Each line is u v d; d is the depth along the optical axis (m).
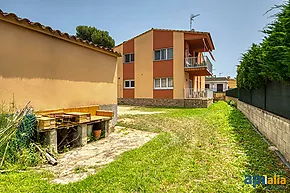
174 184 3.14
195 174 3.50
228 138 6.12
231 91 20.75
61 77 5.84
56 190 2.89
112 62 8.06
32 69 5.01
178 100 18.11
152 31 19.38
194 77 22.38
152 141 5.70
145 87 19.78
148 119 10.24
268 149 4.92
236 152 4.74
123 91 21.09
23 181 3.16
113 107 8.12
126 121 9.60
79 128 5.34
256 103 7.97
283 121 4.44
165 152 4.73
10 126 3.82
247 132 6.92
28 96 4.91
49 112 5.45
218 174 3.51
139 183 3.09
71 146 5.22
